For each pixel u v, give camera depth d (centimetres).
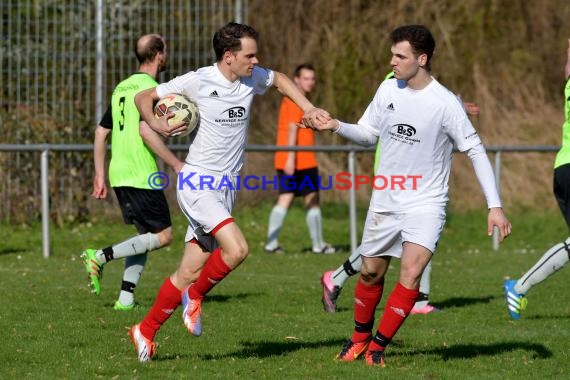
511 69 6212
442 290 3158
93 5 4634
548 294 3073
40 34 4616
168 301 1998
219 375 1898
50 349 2136
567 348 2214
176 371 1938
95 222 4512
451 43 6109
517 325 2527
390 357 2105
